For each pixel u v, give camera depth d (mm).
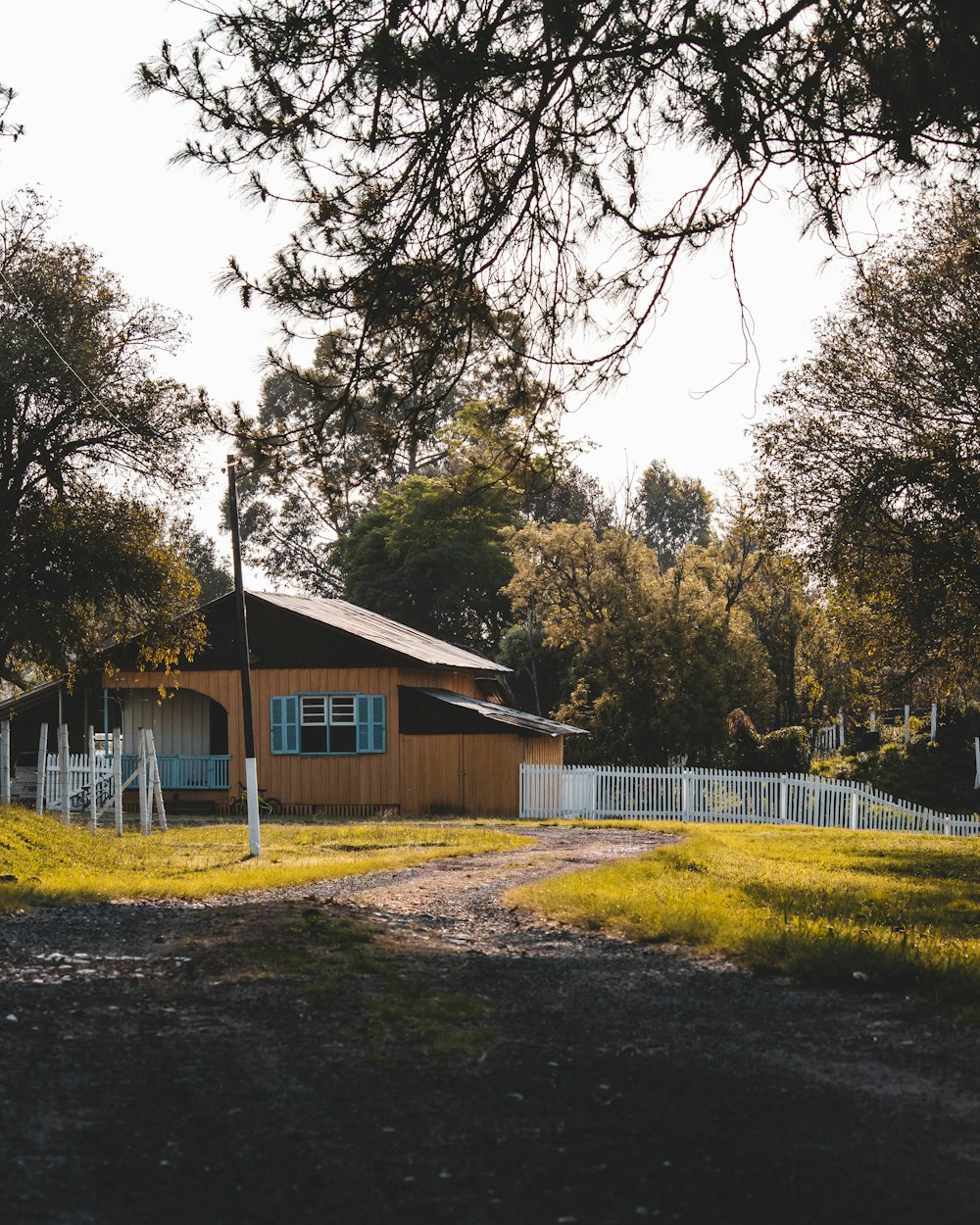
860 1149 5273
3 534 31750
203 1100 5902
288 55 11203
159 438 32594
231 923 11164
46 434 32188
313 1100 5930
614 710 50094
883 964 8859
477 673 45031
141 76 11266
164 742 40438
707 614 49562
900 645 25391
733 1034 7250
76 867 18109
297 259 12555
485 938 10930
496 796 37500
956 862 21422
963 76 10344
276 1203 4711
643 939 10688
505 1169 5059
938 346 23656
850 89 11078
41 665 34375
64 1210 4586
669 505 99312
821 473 24484
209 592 82875
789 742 48281
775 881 16156
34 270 31625
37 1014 7594
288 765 38375
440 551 64375
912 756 50688
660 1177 4973
